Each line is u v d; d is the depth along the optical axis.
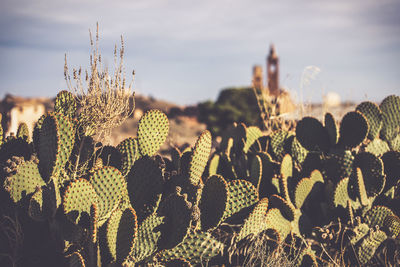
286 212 3.80
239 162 4.36
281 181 3.87
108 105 3.58
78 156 3.55
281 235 3.76
